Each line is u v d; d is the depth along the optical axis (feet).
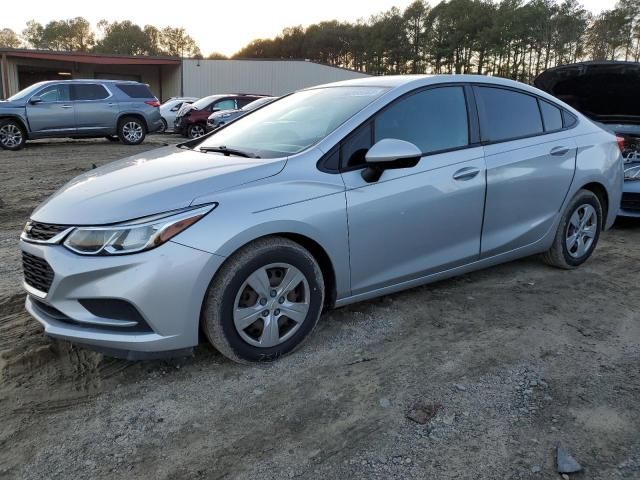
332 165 10.64
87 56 107.14
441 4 268.41
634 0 216.13
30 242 9.53
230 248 9.20
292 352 10.62
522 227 13.87
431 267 12.25
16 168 35.32
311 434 8.35
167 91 122.83
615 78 20.85
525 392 9.45
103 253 8.75
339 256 10.62
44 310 9.68
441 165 11.98
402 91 11.89
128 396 9.25
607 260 16.85
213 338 9.55
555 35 233.35
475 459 7.81
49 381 9.61
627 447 8.07
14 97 47.37
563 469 7.54
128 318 8.96
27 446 8.03
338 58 343.05
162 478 7.45
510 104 13.79
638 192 19.92
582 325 12.09
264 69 123.65
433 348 10.96
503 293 13.82
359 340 11.23
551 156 14.12
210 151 11.98
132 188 9.58
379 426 8.54
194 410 8.90
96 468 7.62
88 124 49.98
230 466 7.68
